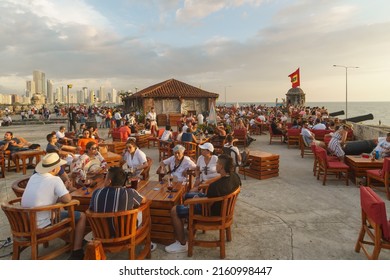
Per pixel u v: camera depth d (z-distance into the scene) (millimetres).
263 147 14773
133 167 6480
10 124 31891
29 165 10125
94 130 13273
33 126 30859
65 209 4348
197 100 29750
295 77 32500
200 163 6055
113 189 3631
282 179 8547
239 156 8398
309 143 11898
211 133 14984
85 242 4328
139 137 14352
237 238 4770
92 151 6289
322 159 7973
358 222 5406
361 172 7828
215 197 4051
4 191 7461
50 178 3863
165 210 4547
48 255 3768
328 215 5746
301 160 11453
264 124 21062
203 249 4434
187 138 10867
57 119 35750
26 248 4488
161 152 12172
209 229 4086
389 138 8266
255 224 5316
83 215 4168
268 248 4434
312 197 6875
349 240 4691
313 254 4250
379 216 3684
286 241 4656
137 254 4250
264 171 8547
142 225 3988
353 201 6582
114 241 3568
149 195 4781
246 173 9016
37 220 3748
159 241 4625
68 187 5191
